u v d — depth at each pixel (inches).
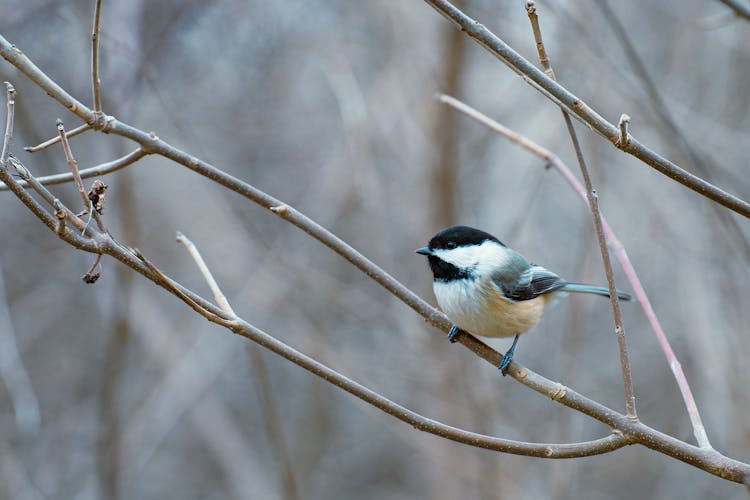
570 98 182.2
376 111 474.0
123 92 410.6
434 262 277.6
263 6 474.0
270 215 504.4
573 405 204.5
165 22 442.3
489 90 480.7
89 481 474.9
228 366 540.7
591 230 430.6
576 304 430.6
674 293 493.0
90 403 499.5
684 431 490.6
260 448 544.7
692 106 466.3
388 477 564.4
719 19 285.3
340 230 505.7
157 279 186.2
